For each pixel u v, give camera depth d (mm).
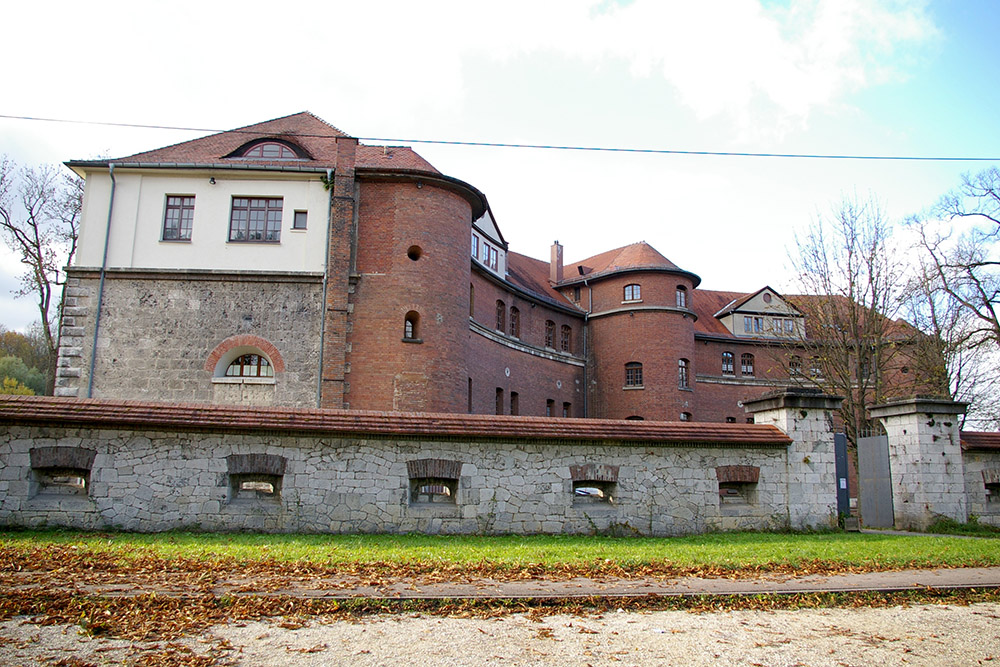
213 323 25000
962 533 18391
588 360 46594
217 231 25734
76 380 24328
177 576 9734
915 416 19578
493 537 15109
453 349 27000
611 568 11531
